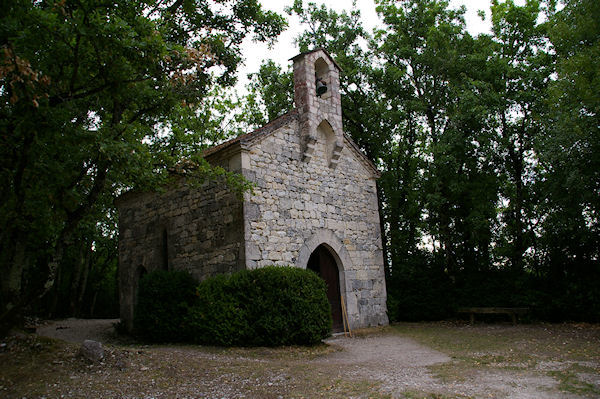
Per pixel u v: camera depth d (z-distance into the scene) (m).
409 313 16.25
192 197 12.88
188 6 10.34
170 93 9.90
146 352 8.39
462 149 15.90
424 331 13.34
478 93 15.30
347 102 19.11
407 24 18.16
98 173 8.63
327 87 14.28
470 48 16.97
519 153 16.84
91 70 7.97
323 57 14.20
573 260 14.56
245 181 10.41
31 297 7.50
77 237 19.41
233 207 11.54
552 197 14.32
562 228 13.98
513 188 17.72
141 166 8.32
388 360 8.66
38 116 6.66
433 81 18.30
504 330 12.78
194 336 10.63
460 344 10.55
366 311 14.16
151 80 9.35
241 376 7.01
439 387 6.30
